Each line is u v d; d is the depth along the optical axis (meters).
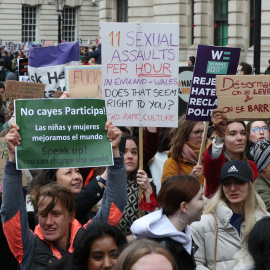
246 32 38.59
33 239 6.72
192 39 43.75
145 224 6.53
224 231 7.26
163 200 6.76
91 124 6.96
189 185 6.73
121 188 6.94
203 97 9.16
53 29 78.25
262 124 11.15
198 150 9.34
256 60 19.75
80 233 6.64
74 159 6.91
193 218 6.76
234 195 7.25
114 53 8.73
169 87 8.76
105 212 6.92
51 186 6.68
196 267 7.12
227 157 8.94
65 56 14.37
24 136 6.87
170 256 4.59
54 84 14.46
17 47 64.81
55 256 6.61
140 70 8.74
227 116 8.80
